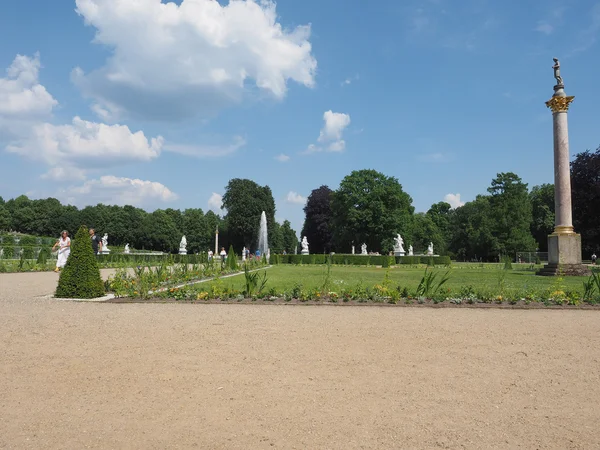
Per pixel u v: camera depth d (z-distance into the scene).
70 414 5.32
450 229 119.56
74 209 133.38
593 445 4.61
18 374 6.80
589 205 52.25
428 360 7.73
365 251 72.94
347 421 5.14
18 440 4.65
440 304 15.12
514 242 80.50
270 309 13.91
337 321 11.59
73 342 8.88
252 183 91.38
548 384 6.51
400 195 78.38
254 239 90.69
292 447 4.51
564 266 30.16
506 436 4.80
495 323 11.53
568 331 10.54
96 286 16.53
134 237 127.12
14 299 15.66
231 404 5.62
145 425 5.02
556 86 32.12
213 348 8.45
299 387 6.26
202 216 130.88
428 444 4.59
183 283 22.08
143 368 7.11
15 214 124.94
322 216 97.81
